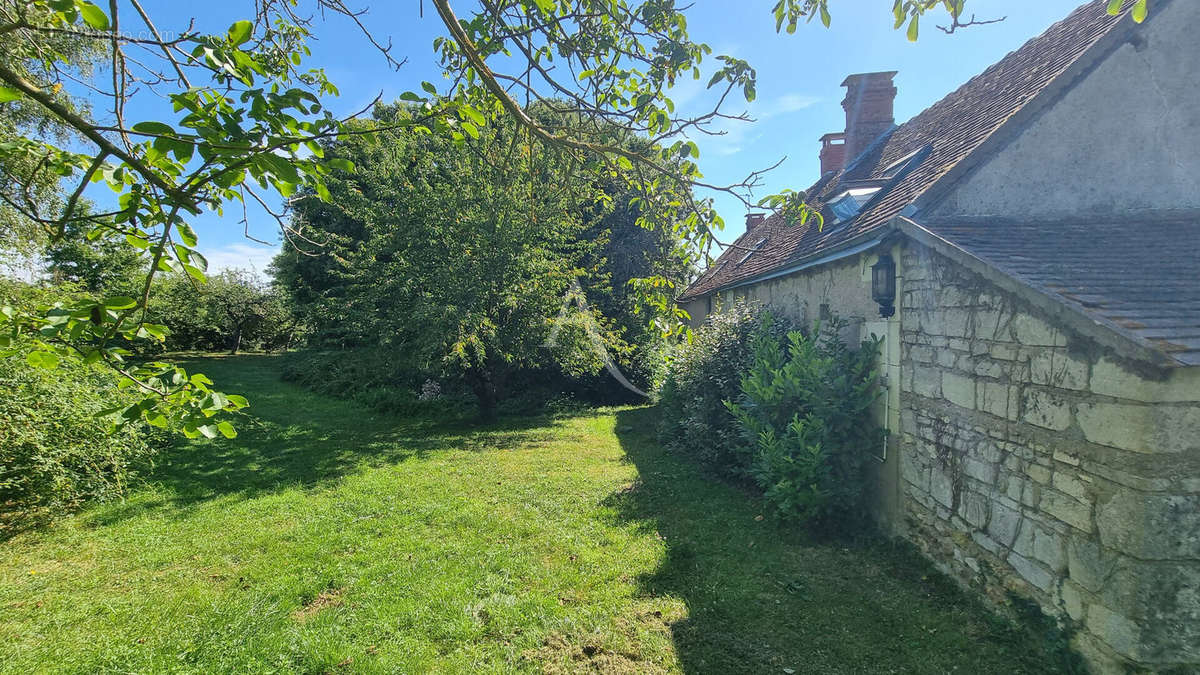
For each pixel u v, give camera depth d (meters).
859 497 4.94
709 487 6.43
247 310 29.11
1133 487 2.63
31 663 3.12
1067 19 6.07
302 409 12.70
